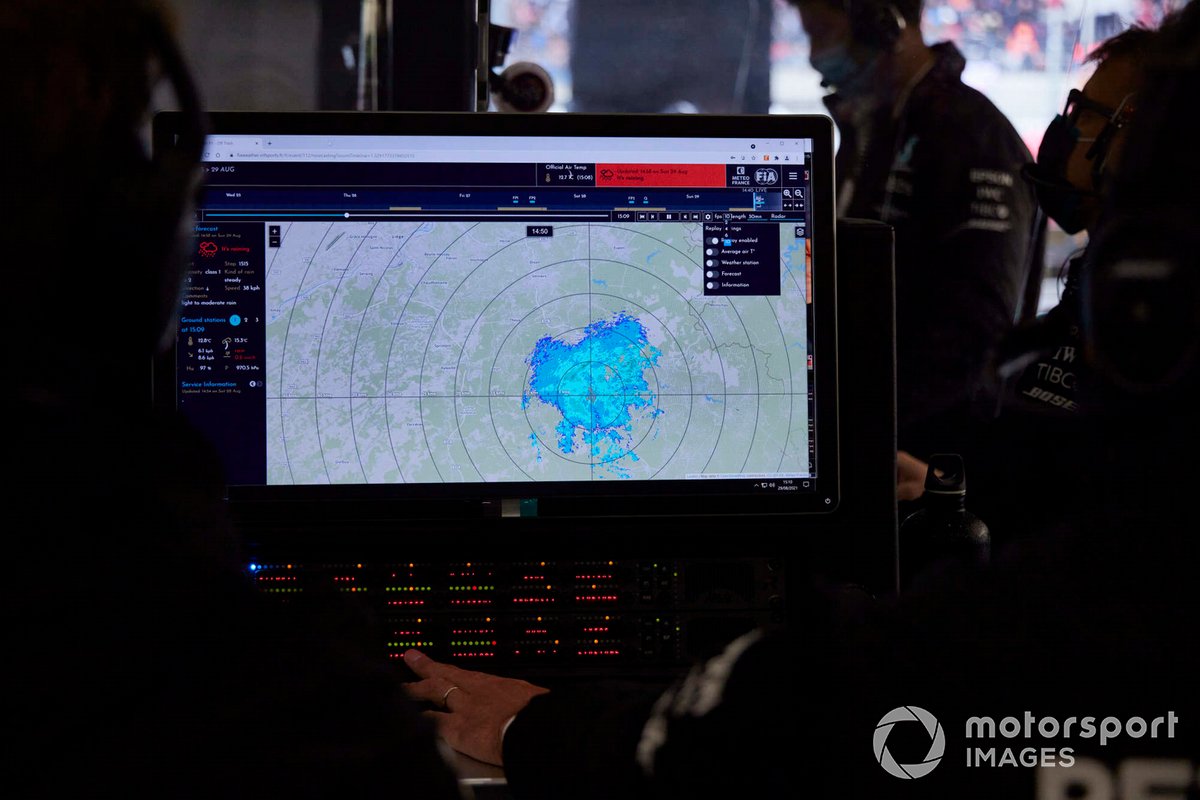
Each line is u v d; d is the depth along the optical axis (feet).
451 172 3.21
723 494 3.26
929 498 3.61
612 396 3.25
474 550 3.22
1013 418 4.52
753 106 10.19
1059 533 1.69
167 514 1.48
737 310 3.26
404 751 1.53
